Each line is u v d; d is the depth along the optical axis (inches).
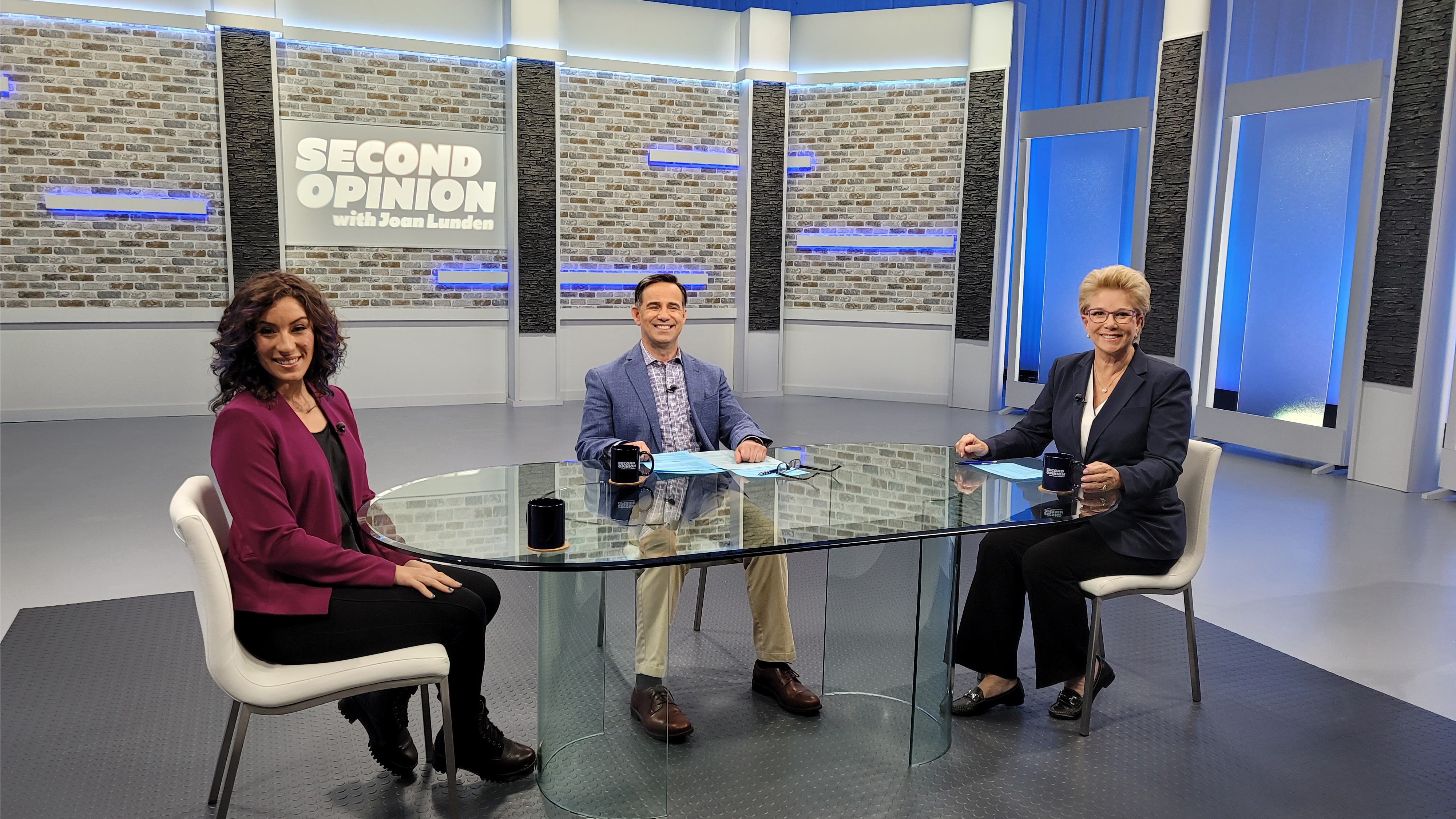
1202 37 248.2
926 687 91.8
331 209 287.4
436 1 290.2
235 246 274.2
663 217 326.3
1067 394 110.7
